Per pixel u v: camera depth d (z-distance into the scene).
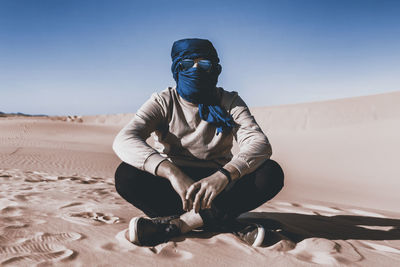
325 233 2.44
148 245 1.87
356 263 1.75
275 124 65.38
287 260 1.73
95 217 2.66
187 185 1.78
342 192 8.66
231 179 1.81
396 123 31.75
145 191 2.06
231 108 2.18
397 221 3.28
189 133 2.12
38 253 1.71
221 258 1.73
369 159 19.09
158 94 2.15
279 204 4.24
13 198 3.38
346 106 67.12
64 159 12.88
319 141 28.86
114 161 13.85
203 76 2.00
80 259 1.65
